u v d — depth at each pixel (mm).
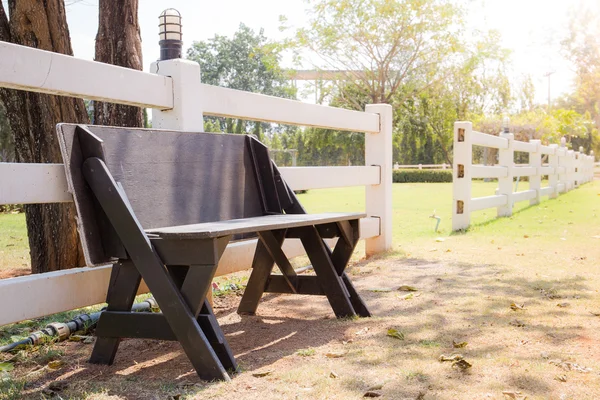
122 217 2273
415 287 4066
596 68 38219
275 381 2203
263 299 3924
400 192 20312
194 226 2463
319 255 3223
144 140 2684
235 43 66188
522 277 4398
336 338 2854
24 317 2410
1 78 2297
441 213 11125
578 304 3490
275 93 63500
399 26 29078
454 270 4762
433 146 42312
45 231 4727
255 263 3404
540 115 37531
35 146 4445
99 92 2730
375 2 28672
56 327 2990
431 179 34281
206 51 67062
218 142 3215
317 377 2232
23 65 2379
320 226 3258
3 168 2318
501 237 6879
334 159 45000
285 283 3361
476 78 35062
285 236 3283
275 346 2760
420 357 2484
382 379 2197
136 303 3541
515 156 36719
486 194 17109
